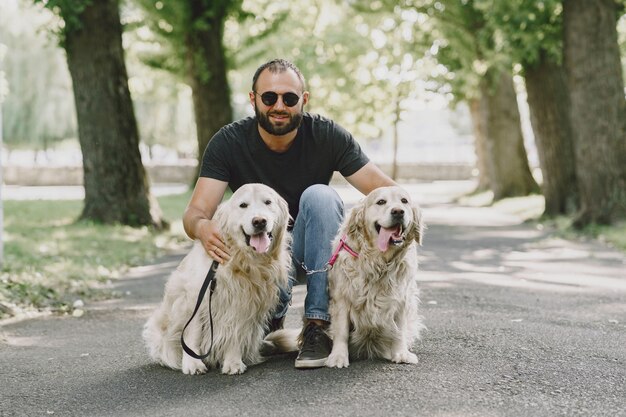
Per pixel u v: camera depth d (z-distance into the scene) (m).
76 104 12.31
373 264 3.75
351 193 27.61
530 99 15.58
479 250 10.41
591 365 3.89
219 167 4.12
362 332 3.87
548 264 8.74
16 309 5.75
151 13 17.33
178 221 14.04
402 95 31.30
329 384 3.50
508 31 13.31
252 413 3.11
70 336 4.96
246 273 3.70
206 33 18.33
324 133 4.20
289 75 3.96
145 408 3.26
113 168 12.24
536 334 4.67
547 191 15.52
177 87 28.06
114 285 7.24
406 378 3.59
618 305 5.86
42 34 33.41
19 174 35.91
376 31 26.78
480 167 25.83
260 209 3.62
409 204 3.81
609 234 11.16
